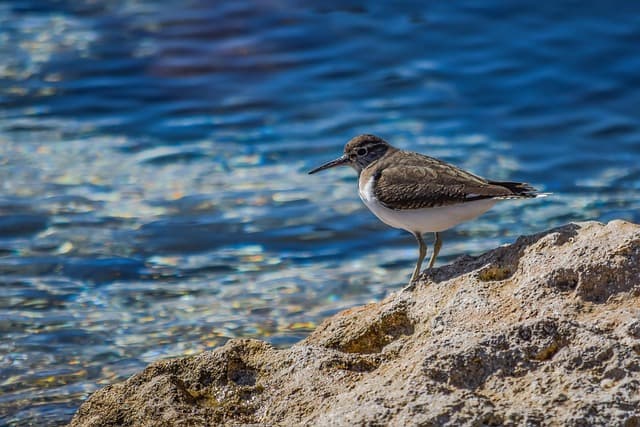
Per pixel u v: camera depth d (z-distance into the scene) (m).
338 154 18.22
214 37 22.39
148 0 23.86
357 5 23.58
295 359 9.08
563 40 21.72
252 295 14.08
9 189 16.75
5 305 13.67
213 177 17.44
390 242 15.61
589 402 7.61
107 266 14.73
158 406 8.80
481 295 9.15
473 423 7.53
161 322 13.34
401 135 18.83
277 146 18.53
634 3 22.75
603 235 9.23
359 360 8.96
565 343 8.21
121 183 17.14
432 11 23.19
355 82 20.83
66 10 23.44
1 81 20.53
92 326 13.21
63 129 18.97
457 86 20.55
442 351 8.24
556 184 17.23
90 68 21.17
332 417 7.96
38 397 11.57
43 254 15.00
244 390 8.98
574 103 19.88
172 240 15.50
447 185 10.31
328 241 15.59
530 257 9.44
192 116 19.62
